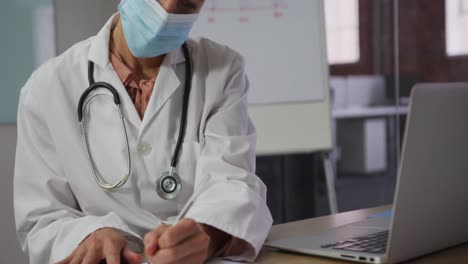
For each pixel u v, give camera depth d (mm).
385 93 3943
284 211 3551
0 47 2355
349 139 3957
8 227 2387
